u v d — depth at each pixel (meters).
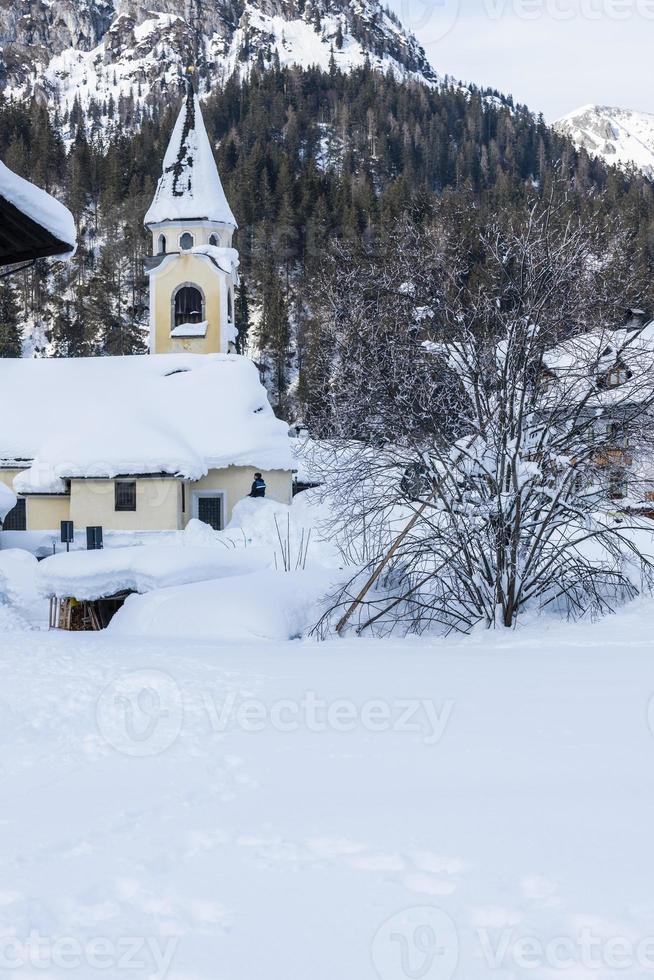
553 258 15.37
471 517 16.02
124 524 41.50
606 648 12.16
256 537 34.34
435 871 3.94
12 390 48.41
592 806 4.77
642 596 17.05
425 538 16.44
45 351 115.94
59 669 10.98
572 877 3.80
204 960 3.20
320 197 128.75
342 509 16.84
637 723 6.88
